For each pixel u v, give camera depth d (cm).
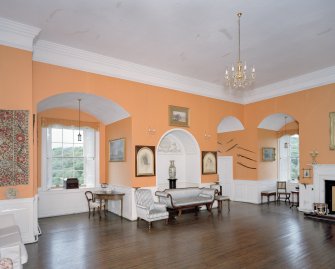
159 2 441
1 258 326
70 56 629
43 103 664
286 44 608
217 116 952
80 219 732
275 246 496
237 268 399
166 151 923
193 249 483
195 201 779
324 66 761
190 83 859
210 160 916
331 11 470
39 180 777
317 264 412
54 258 442
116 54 664
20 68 521
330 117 781
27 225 516
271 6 453
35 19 497
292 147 1125
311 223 678
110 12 472
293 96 887
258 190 996
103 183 884
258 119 998
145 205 659
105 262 425
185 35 562
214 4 446
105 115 842
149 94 777
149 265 412
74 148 876
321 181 791
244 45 612
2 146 497
